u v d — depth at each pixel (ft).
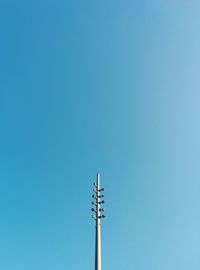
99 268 77.46
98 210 87.15
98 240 81.87
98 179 92.94
